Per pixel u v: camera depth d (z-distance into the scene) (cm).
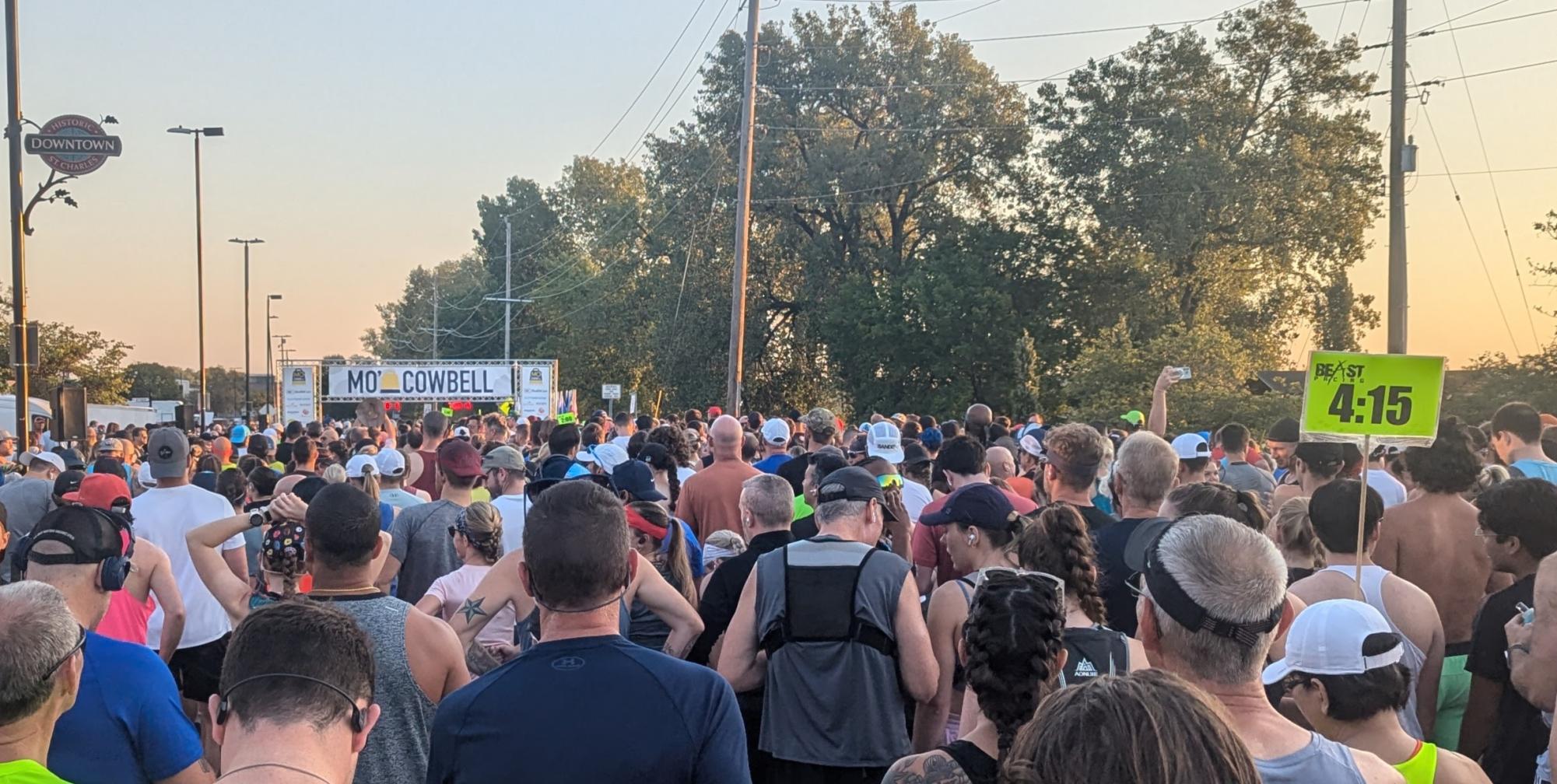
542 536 282
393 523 648
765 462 934
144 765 322
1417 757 289
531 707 271
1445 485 509
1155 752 172
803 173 4228
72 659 265
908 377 4184
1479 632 409
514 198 8581
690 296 4378
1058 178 3953
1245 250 3738
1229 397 2477
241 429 2006
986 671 276
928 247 4275
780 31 4394
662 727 270
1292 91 3684
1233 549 266
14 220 1552
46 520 375
